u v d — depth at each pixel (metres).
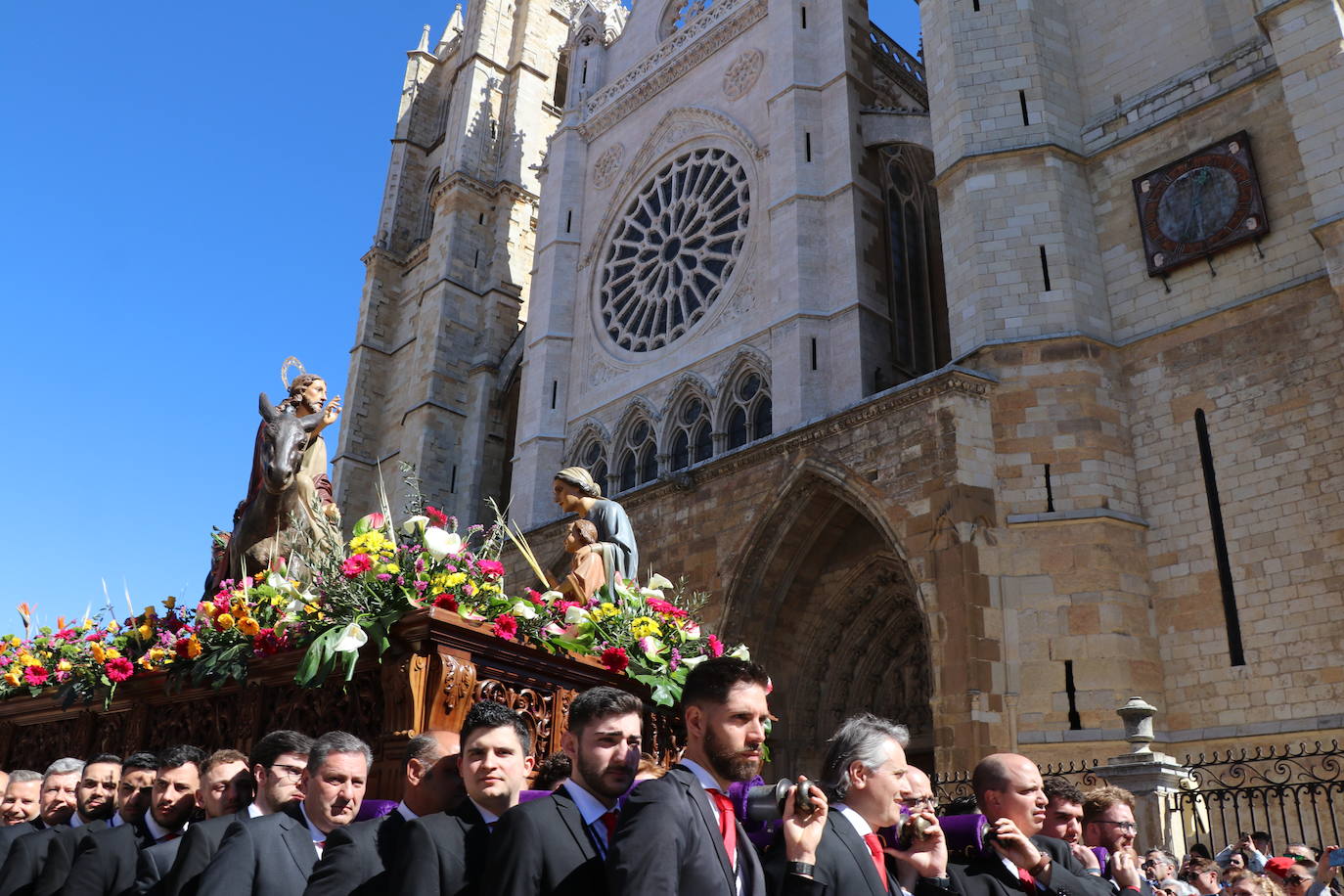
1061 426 20.47
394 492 42.62
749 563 24.31
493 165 48.31
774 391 27.73
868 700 25.09
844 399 26.78
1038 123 23.25
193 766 6.35
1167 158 21.84
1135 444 20.61
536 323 37.41
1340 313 18.33
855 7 31.94
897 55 35.00
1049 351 21.06
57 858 6.23
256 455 9.84
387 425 47.25
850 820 4.12
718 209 33.19
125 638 9.03
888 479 21.50
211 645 8.02
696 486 26.00
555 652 7.50
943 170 24.02
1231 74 21.16
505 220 46.44
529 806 3.98
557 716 7.54
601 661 7.85
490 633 6.98
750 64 33.62
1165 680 18.78
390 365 49.03
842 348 27.41
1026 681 18.80
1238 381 19.42
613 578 9.36
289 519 9.12
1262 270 19.69
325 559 7.82
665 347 32.88
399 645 6.85
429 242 48.62
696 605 9.89
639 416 32.91
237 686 8.11
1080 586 19.14
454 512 40.97
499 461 41.81
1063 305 21.44
